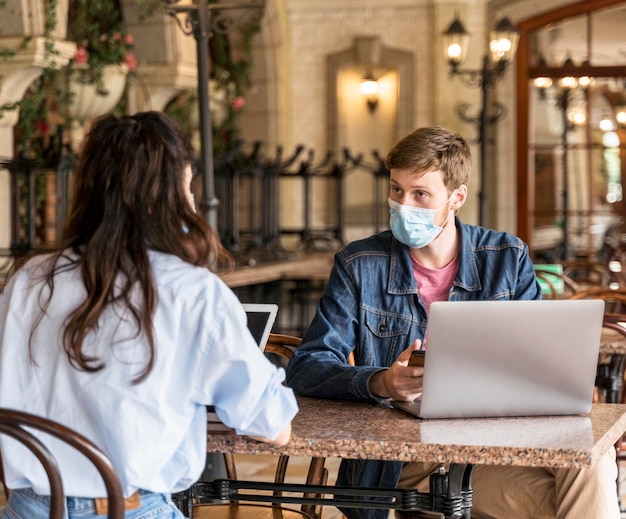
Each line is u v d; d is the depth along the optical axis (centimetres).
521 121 984
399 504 209
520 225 988
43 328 179
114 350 173
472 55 1000
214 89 943
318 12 1033
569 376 215
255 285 744
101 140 181
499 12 988
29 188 573
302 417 217
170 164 181
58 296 179
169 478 180
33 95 674
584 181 970
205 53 520
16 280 184
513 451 190
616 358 341
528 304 208
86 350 174
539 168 984
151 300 174
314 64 1038
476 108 999
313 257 813
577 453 188
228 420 182
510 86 984
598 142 964
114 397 173
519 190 989
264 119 1032
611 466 231
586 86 964
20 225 696
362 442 194
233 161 770
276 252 797
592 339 212
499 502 243
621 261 725
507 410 216
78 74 703
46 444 177
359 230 1040
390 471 253
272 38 1015
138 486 174
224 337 176
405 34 1014
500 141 992
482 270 263
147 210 178
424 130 255
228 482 217
